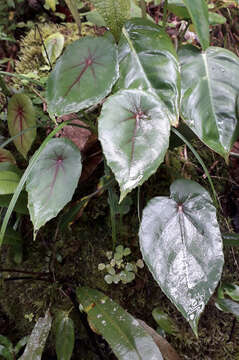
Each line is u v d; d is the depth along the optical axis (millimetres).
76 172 449
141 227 429
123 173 383
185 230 431
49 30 762
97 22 606
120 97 408
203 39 414
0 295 581
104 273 555
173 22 755
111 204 513
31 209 447
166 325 508
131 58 449
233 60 490
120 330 456
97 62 441
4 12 854
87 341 546
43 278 559
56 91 443
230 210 604
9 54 842
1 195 502
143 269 548
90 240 570
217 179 612
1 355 523
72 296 552
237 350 523
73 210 521
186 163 601
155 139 393
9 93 619
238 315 472
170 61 444
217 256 421
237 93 468
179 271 417
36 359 473
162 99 433
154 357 436
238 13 784
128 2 445
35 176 458
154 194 570
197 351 523
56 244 572
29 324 566
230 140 453
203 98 469
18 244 569
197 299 407
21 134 548
